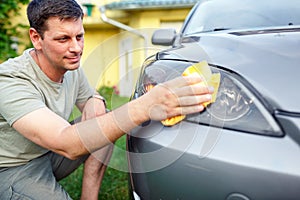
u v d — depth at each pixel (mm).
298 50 1155
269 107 977
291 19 1907
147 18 6500
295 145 900
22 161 1415
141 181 1159
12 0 5918
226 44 1330
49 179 1430
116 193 2041
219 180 943
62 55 1234
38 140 1159
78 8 1224
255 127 962
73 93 1570
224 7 2213
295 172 862
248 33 1472
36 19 1199
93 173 1663
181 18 6316
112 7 6477
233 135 970
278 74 1045
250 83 1038
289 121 932
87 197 1672
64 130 1119
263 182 888
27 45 6293
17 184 1367
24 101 1207
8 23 6168
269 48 1197
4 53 5797
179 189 1023
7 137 1354
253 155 913
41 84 1345
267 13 2004
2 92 1229
